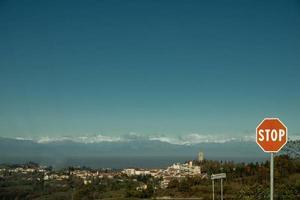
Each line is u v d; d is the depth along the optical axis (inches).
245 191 602.5
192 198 1558.8
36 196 2110.0
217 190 1510.8
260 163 1593.3
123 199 1916.8
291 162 988.6
